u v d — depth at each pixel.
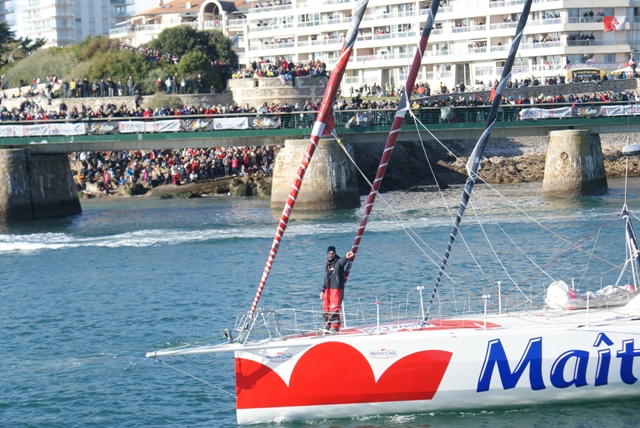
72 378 56.16
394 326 46.62
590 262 81.69
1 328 68.81
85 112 140.75
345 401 44.41
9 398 53.12
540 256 85.62
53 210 132.75
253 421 44.53
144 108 171.62
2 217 129.25
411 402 44.62
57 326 68.75
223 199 145.38
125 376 56.00
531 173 160.50
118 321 69.44
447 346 44.28
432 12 44.44
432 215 116.00
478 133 136.12
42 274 88.44
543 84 185.62
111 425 48.69
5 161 129.62
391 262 85.81
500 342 44.34
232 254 94.94
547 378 44.62
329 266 47.00
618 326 45.06
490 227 103.50
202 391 52.91
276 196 130.00
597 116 136.38
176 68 191.75
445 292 72.56
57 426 48.94
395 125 44.94
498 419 44.78
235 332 64.12
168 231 112.12
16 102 177.12
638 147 47.34
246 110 138.12
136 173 156.75
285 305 72.31
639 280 49.00
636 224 102.44
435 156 168.12
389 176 155.50
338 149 127.88
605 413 45.09
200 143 132.75
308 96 187.38
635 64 198.50
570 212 114.44
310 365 44.16
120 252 98.94
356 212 123.56
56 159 133.88
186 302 74.62
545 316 47.44
